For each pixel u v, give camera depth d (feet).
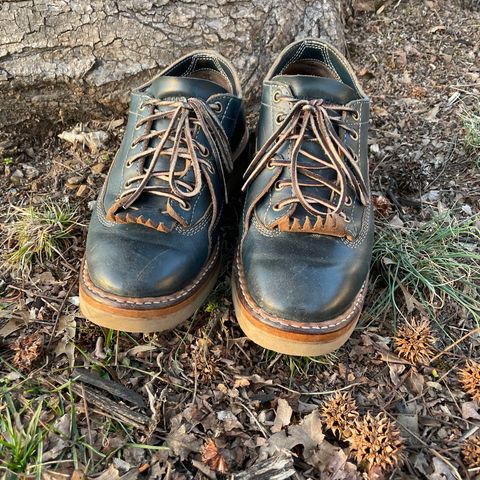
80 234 1.79
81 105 2.04
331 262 1.39
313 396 1.45
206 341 1.52
